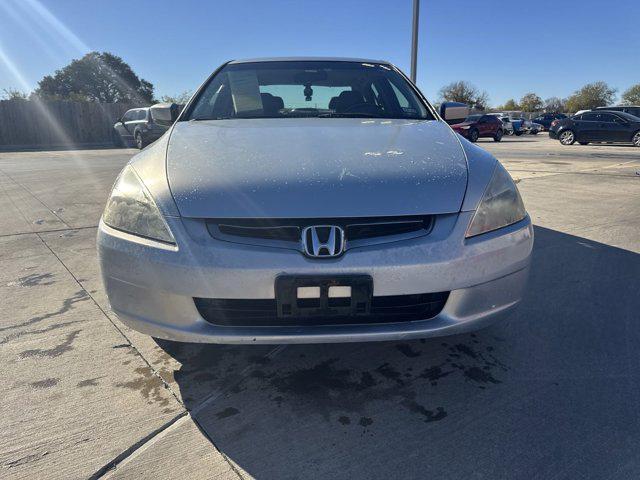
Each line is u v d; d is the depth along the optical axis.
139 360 2.12
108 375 2.01
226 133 2.22
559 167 9.05
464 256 1.66
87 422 1.71
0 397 1.85
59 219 4.87
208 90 2.90
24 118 19.88
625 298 2.75
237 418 1.73
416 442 1.60
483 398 1.84
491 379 1.96
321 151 1.94
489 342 2.26
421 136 2.19
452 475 1.46
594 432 1.63
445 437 1.62
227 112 2.73
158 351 2.20
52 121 20.42
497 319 1.83
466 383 1.94
